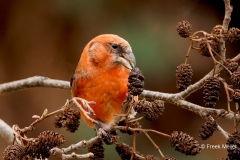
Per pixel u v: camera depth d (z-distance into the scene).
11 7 12.13
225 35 5.53
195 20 11.59
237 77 4.90
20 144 4.64
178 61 11.20
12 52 12.27
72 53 12.07
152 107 4.91
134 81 4.61
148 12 11.47
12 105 12.34
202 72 11.59
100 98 6.24
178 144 4.61
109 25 11.52
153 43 11.12
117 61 6.20
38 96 12.46
